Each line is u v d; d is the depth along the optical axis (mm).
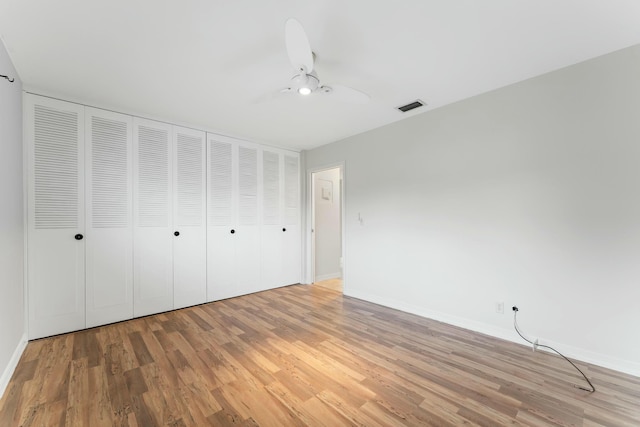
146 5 1535
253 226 4125
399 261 3373
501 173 2557
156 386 1811
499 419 1529
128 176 3016
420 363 2115
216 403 1653
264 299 3805
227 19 1657
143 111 3041
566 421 1517
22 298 2338
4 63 1887
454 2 1543
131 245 3025
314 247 4887
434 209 3039
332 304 3590
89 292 2762
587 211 2129
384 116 3234
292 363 2111
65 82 2398
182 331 2699
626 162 1979
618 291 2008
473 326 2729
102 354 2229
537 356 2217
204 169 3613
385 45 1935
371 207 3695
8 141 1972
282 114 3160
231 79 2365
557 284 2260
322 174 5109
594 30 1784
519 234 2455
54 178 2586
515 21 1698
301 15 1632
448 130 2920
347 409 1608
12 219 2061
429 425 1483
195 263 3514
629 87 1965
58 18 1625
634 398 1702
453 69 2256
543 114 2326
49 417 1523
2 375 1765
